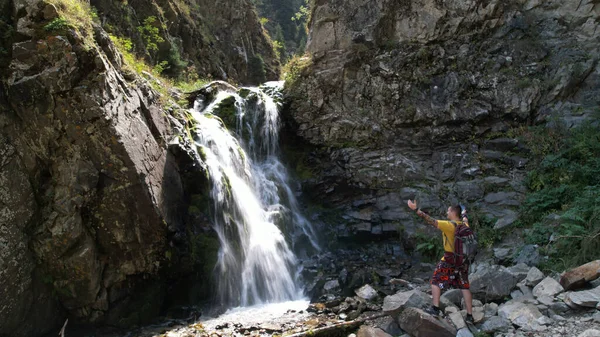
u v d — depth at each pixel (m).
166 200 7.77
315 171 11.95
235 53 24.89
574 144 9.93
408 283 8.38
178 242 7.84
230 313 7.80
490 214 9.69
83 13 7.30
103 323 7.12
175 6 20.55
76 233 6.73
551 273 7.22
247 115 11.68
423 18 11.95
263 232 9.62
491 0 11.63
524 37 11.52
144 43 16.77
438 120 11.29
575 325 5.50
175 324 7.30
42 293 6.77
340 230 10.87
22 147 6.71
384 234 10.51
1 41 6.67
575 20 11.24
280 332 6.61
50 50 6.56
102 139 6.76
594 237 7.08
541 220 8.90
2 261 6.25
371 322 6.66
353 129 11.87
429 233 10.00
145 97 8.06
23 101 6.59
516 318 5.89
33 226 6.73
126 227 7.12
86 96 6.62
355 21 12.38
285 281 9.21
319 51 12.57
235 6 26.42
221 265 8.34
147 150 7.48
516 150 10.55
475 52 11.60
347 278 8.77
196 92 11.88
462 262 6.10
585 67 10.77
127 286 7.30
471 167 10.68
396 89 11.70
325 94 12.28
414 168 11.12
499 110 11.06
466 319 6.10
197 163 8.52
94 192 6.88
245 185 10.10
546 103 10.90
